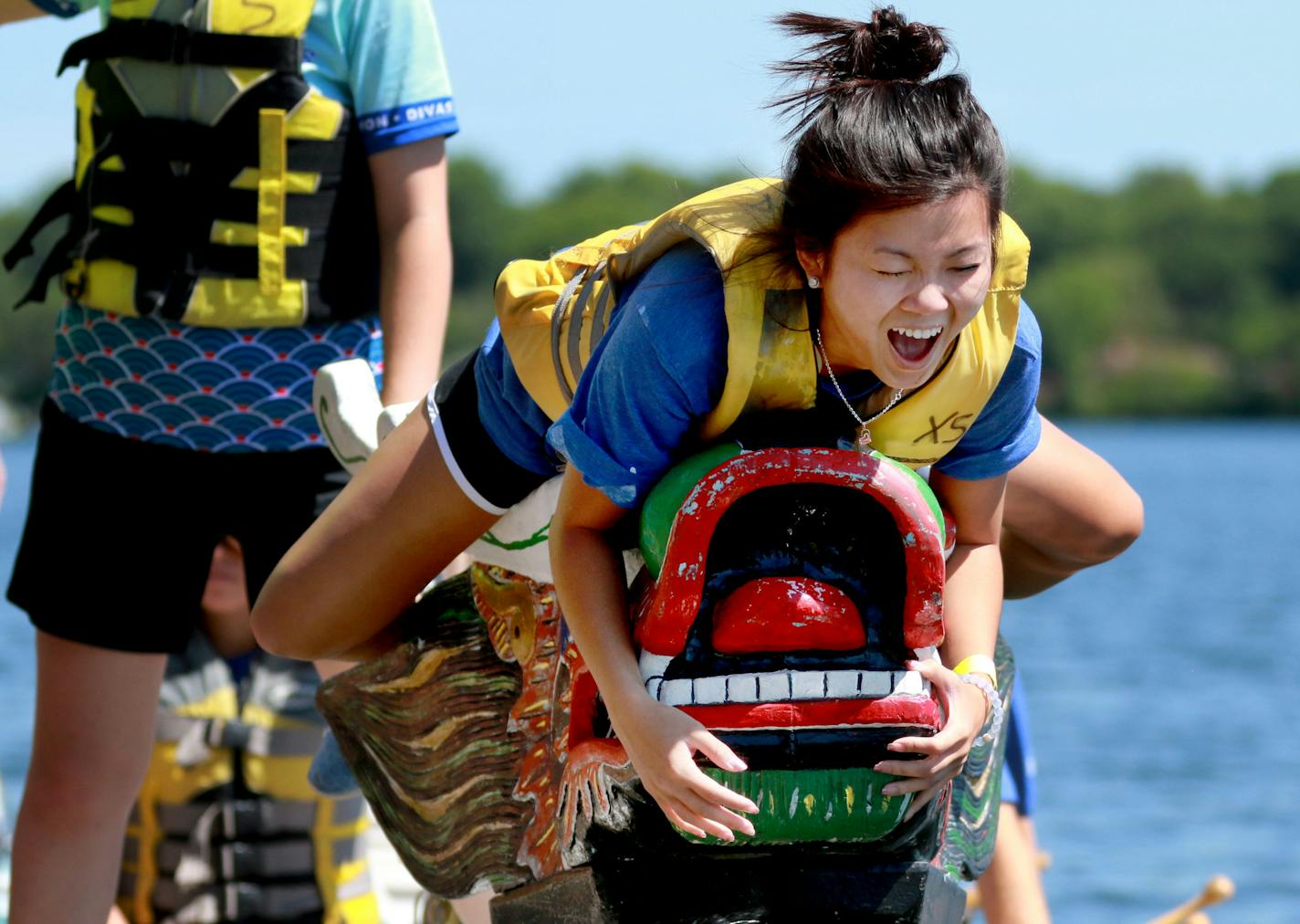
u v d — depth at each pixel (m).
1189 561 112.12
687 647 10.16
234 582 18.22
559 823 11.23
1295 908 30.70
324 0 15.67
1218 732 48.81
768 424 10.60
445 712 12.73
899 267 9.95
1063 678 60.34
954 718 10.25
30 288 15.92
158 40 15.38
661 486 10.39
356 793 18.66
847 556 10.21
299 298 15.59
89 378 15.64
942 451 11.13
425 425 12.63
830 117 10.08
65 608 15.43
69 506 15.62
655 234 10.69
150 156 15.42
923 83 10.22
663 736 9.96
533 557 12.48
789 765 10.04
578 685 11.23
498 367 12.22
